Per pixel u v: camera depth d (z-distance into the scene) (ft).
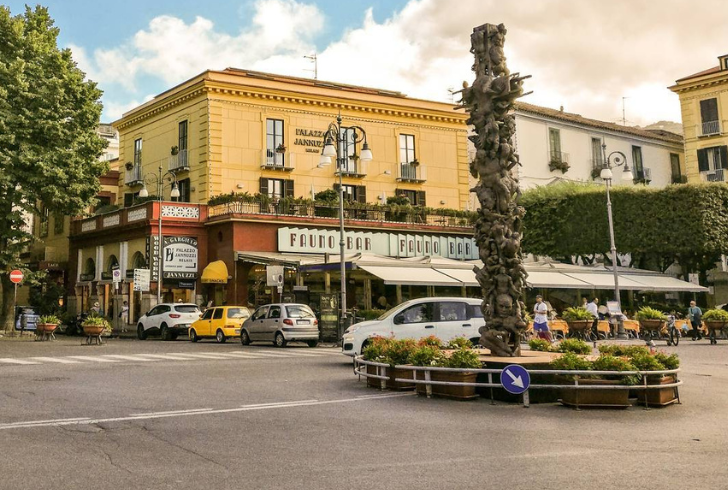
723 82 142.31
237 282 107.65
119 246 119.14
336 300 83.97
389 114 134.10
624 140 164.86
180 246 110.93
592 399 31.63
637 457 21.52
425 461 21.07
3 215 96.89
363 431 26.13
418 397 35.40
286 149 122.62
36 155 94.94
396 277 92.17
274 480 18.88
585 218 125.70
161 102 127.24
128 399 34.40
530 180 143.13
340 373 47.50
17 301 154.40
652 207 120.26
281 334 77.46
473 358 34.88
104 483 18.65
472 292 122.11
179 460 21.39
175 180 122.72
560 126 151.33
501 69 40.01
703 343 86.02
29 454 22.21
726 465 20.38
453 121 141.90
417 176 135.64
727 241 116.98
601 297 129.49
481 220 39.32
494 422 28.14
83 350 70.03
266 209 111.65
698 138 146.10
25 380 42.06
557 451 22.47
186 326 94.79
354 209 120.37
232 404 32.94
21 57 97.14
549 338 72.33
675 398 33.76
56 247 142.41
